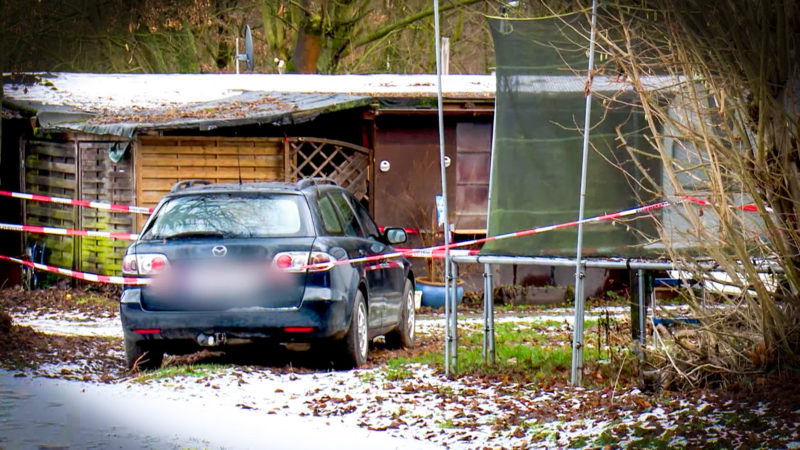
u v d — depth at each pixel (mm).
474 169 43938
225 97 45250
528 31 20516
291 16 77438
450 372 21312
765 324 16922
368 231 26625
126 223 41500
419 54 79625
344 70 81875
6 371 21109
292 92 45375
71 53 65500
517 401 18484
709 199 17016
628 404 16969
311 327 21938
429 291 41531
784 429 13984
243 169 42344
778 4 16031
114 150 41438
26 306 36812
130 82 49281
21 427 16391
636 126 19812
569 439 15414
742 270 17078
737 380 17047
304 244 22250
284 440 16047
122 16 61031
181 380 20719
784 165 16438
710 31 16500
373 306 24562
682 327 18516
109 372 22312
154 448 15344
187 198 23266
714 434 14328
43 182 43125
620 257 19766
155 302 22203
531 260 20312
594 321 33781
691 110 16922
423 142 43938
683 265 17688
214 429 16719
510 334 29656
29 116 41781
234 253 22141
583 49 20141
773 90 16344
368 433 16562
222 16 77875
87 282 42031
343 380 21109
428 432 16500
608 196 20047
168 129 40875
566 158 20422
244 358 25078
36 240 43281
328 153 44469
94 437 15891
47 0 49156
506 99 20734
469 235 44531
